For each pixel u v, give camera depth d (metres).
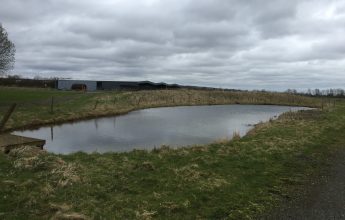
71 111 37.97
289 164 14.96
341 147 19.52
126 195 10.52
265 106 64.94
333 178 13.26
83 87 94.12
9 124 27.94
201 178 12.26
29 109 35.81
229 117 41.44
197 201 10.33
